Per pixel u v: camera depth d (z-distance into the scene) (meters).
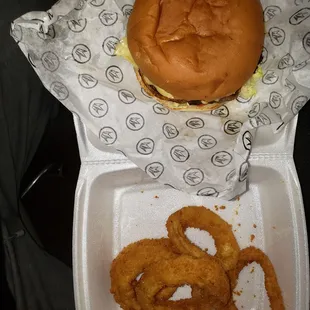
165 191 0.32
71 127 0.33
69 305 0.33
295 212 0.30
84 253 0.29
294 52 0.30
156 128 0.29
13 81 0.29
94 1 0.29
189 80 0.27
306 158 0.33
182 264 0.30
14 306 0.29
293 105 0.30
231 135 0.29
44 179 0.34
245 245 0.32
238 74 0.27
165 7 0.27
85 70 0.29
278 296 0.30
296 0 0.30
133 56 0.28
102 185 0.30
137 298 0.31
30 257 0.32
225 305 0.30
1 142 0.29
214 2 0.27
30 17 0.28
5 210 0.31
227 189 0.29
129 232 0.32
